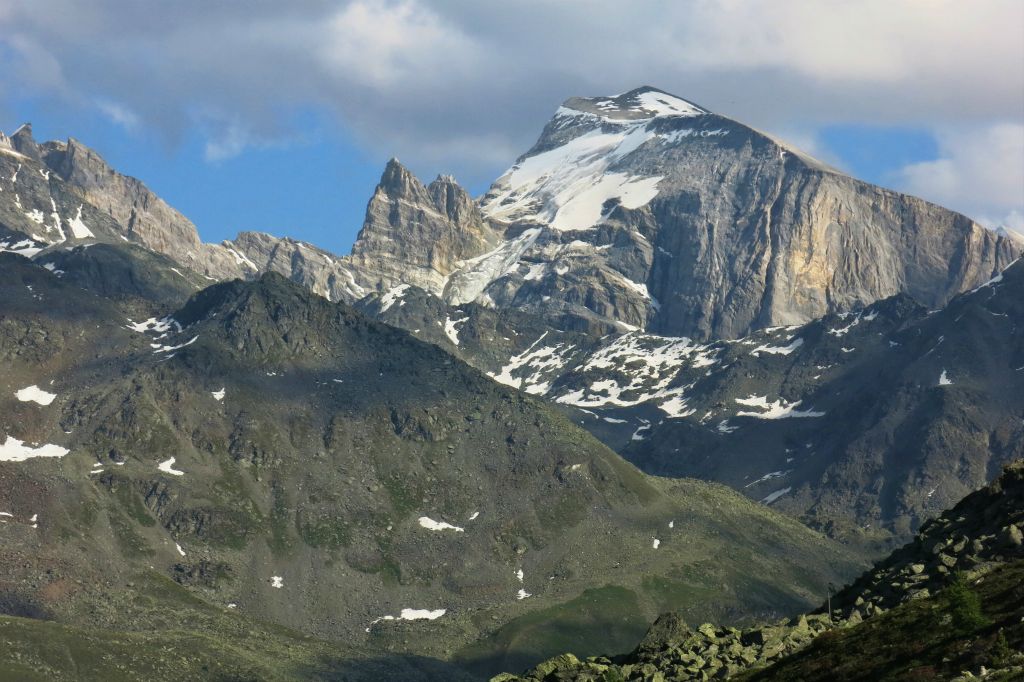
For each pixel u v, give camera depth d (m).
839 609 163.38
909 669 132.62
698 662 158.50
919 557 163.88
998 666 125.75
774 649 155.62
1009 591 138.25
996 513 162.38
